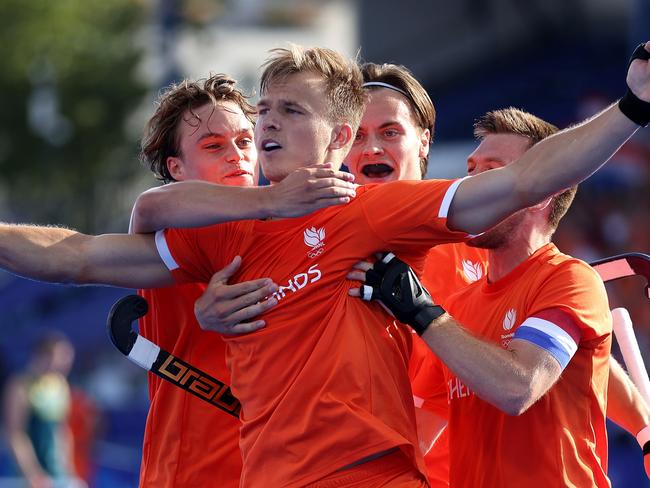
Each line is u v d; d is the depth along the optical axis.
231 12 63.22
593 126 6.90
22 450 24.31
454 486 8.38
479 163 8.62
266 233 7.72
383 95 10.34
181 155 9.23
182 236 7.94
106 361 38.00
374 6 42.66
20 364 38.47
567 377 7.86
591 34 37.31
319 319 7.46
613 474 18.30
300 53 7.79
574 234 28.05
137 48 49.09
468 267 10.20
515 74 36.47
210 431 8.71
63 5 49.38
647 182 26.89
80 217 50.34
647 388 9.34
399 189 7.48
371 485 7.24
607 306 7.93
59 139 49.03
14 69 48.81
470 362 7.34
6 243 7.85
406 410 7.50
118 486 27.94
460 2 40.56
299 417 7.35
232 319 7.57
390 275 7.41
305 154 7.67
